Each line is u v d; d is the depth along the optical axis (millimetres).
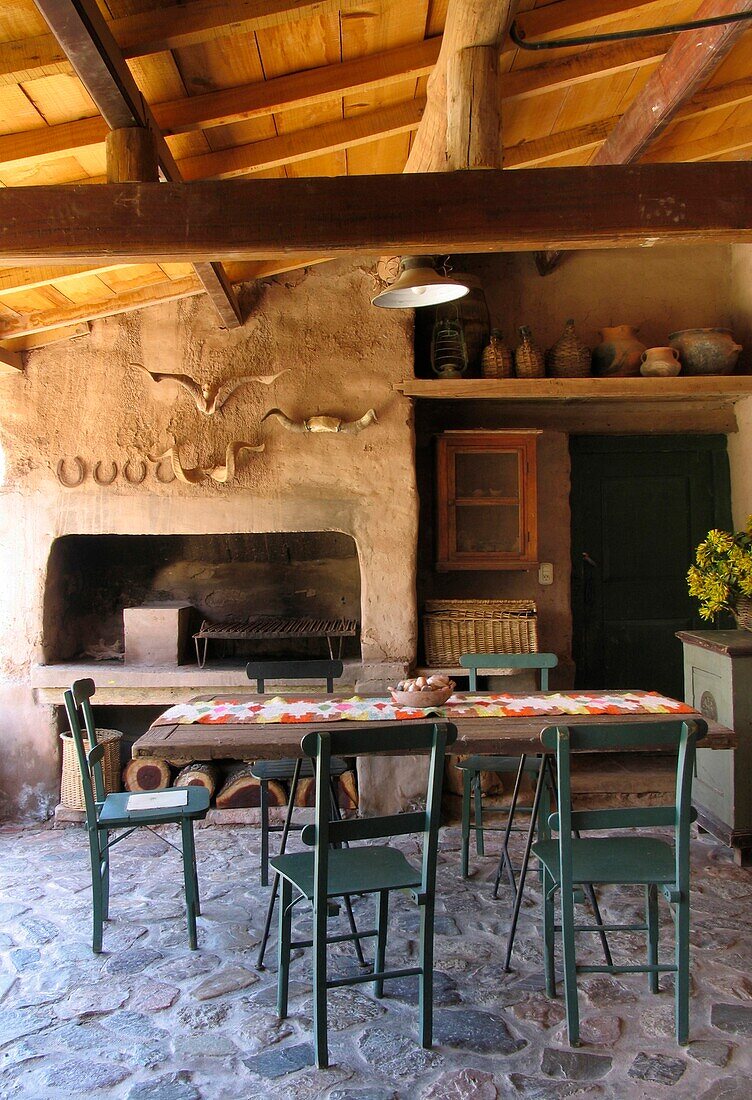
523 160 4164
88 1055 2453
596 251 5359
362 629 4695
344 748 2375
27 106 2730
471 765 3771
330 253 2754
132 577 5422
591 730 2471
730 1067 2363
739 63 3684
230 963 3006
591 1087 2281
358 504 4680
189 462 4672
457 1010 2676
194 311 4699
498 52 2908
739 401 5305
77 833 4484
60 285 4105
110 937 3213
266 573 5414
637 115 3652
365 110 3439
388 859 2693
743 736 3873
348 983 2416
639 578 5508
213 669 4750
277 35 2748
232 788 4574
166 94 2914
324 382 4699
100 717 5352
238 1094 2271
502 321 5336
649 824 2482
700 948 3082
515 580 5297
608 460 5504
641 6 3072
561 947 3094
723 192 2748
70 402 4680
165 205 2662
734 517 5430
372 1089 2283
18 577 4703
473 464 4957
